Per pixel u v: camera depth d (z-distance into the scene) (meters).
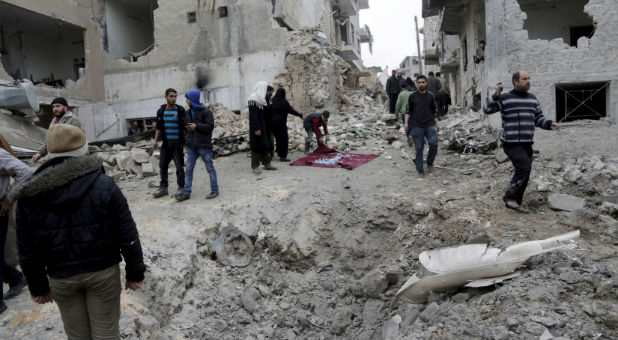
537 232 5.43
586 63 9.66
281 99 9.68
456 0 13.70
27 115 12.02
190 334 5.30
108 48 17.86
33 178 2.74
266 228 7.07
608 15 9.56
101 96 17.53
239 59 15.68
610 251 4.84
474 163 8.91
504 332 3.69
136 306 4.89
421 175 8.25
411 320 4.71
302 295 6.22
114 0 18.30
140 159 10.33
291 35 15.64
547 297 4.00
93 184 2.88
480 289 4.56
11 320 4.32
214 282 6.26
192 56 16.31
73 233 2.81
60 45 19.17
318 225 7.10
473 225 5.92
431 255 5.07
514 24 9.97
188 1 16.33
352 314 5.72
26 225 2.77
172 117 7.66
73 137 2.89
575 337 3.54
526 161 5.90
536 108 5.97
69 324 3.03
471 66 13.41
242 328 5.58
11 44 17.34
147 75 16.98
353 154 10.20
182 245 6.43
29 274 2.85
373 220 6.85
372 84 24.00
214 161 10.67
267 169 9.24
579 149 9.30
